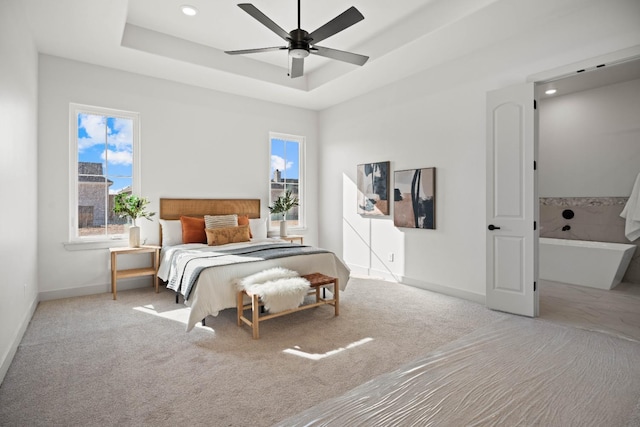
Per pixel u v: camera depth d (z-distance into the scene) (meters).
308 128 6.24
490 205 3.63
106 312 3.51
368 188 5.32
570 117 5.30
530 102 3.33
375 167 5.18
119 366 2.35
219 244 4.45
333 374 2.25
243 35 4.04
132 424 1.73
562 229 5.41
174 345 2.70
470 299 3.98
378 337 2.87
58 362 2.40
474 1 3.07
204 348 2.65
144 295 4.16
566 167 5.36
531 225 3.34
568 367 2.33
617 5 2.87
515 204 3.44
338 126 5.90
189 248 4.14
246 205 5.50
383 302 3.90
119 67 4.31
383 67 4.35
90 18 3.17
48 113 3.92
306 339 2.83
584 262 4.64
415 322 3.23
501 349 2.62
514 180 3.44
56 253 3.98
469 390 2.05
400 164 4.83
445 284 4.27
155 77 4.64
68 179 4.05
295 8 3.47
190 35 4.04
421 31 3.54
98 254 4.25
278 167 6.00
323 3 3.38
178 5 3.41
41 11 3.04
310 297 4.13
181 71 4.44
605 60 2.91
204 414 1.81
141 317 3.36
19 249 2.75
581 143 5.20
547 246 5.00
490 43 3.70
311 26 3.83
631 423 1.74
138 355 2.52
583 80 4.76
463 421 1.76
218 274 3.10
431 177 4.36
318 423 1.74
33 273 3.48
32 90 3.40
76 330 3.00
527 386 2.09
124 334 2.92
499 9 3.05
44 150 3.90
